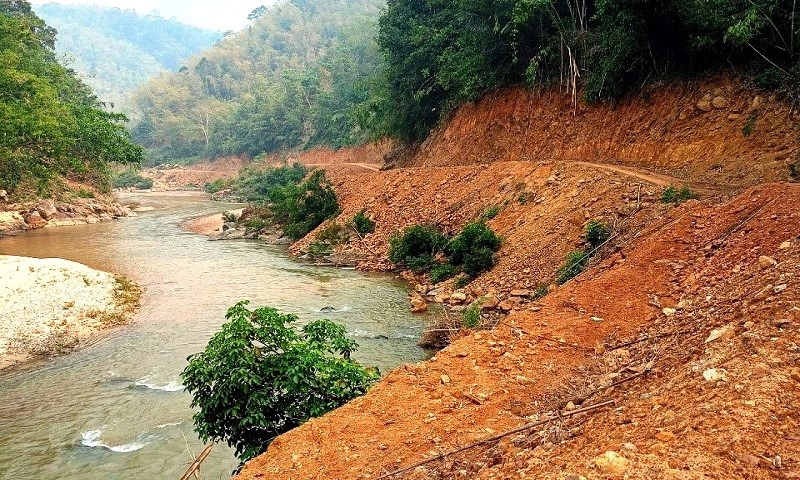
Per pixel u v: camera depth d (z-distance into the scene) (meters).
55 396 12.56
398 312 18.36
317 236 32.03
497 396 7.67
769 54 19.44
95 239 36.59
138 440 10.54
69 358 15.03
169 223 45.81
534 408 7.23
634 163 22.80
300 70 116.38
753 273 8.42
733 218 11.73
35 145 42.56
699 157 20.09
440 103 41.12
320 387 8.35
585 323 9.84
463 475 5.50
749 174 17.33
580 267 15.20
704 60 21.64
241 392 7.99
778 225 10.01
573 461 4.50
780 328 5.74
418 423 7.07
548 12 28.25
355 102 75.50
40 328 16.88
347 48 91.06
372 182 36.06
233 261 28.91
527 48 31.27
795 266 7.52
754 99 19.20
